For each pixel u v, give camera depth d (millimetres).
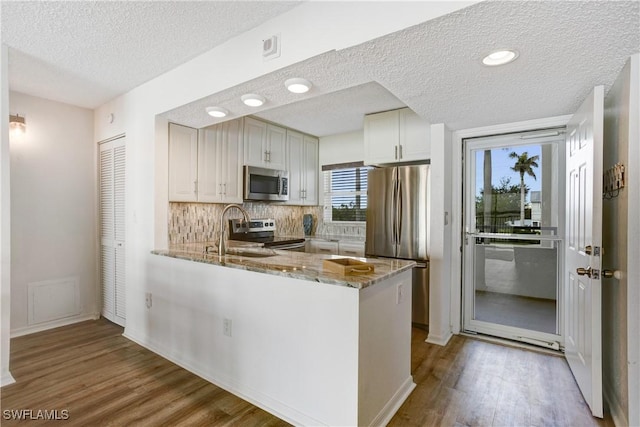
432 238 3029
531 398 2098
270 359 1992
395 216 3510
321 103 3406
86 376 2379
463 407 2006
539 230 2941
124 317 3369
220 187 3500
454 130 3174
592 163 1867
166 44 2223
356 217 4707
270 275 1986
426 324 3316
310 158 4832
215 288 2320
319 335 1772
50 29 2031
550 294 2896
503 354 2746
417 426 1834
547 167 2889
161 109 2736
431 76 1887
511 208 3062
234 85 2135
